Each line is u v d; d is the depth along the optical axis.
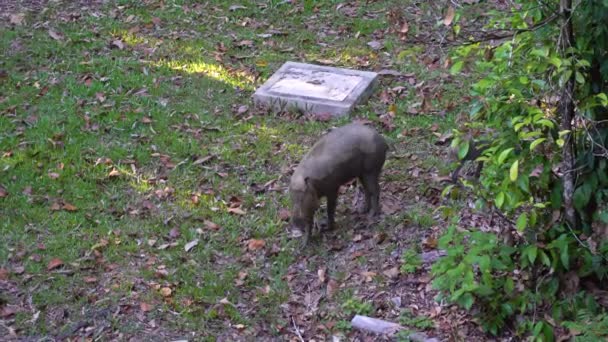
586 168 5.74
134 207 7.36
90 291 6.41
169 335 6.05
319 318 6.21
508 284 5.77
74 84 9.29
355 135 6.86
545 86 5.48
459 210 7.20
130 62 9.82
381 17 10.88
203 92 9.27
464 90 9.19
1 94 9.07
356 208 7.37
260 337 6.07
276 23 10.85
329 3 11.29
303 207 6.73
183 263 6.72
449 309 6.16
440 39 6.17
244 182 7.73
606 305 5.85
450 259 5.80
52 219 7.15
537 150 5.68
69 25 10.63
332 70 9.48
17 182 7.60
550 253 5.84
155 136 8.41
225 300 6.31
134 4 11.25
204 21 10.88
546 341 5.57
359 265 6.68
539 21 5.65
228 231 7.09
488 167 5.98
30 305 6.27
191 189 7.62
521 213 5.93
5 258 6.70
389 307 6.25
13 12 10.88
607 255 5.81
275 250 6.84
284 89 9.09
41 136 8.30
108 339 6.01
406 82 9.45
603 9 5.34
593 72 5.68
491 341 5.88
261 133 8.50
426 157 8.04
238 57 9.99
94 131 8.46
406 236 6.96
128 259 6.75
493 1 9.53
